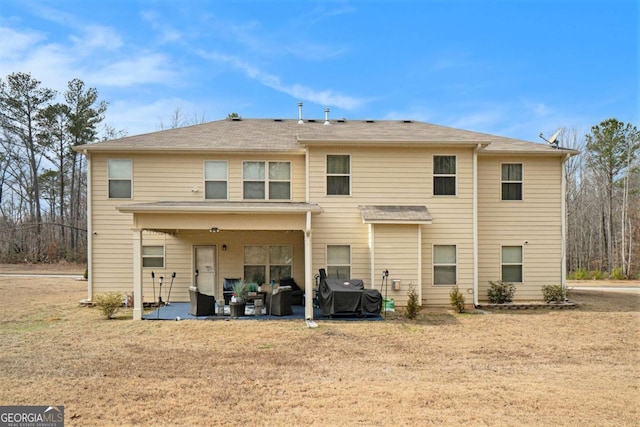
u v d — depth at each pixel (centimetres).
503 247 1497
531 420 538
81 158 4047
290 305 1276
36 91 3750
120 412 553
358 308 1226
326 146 1401
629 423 530
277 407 573
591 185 3994
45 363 771
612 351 894
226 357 823
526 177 1503
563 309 1408
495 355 857
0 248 3938
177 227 1190
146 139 1512
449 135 1508
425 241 1411
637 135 3400
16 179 4119
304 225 1211
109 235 1428
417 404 586
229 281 1430
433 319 1225
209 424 519
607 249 3684
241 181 1462
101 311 1273
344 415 548
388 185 1414
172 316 1233
